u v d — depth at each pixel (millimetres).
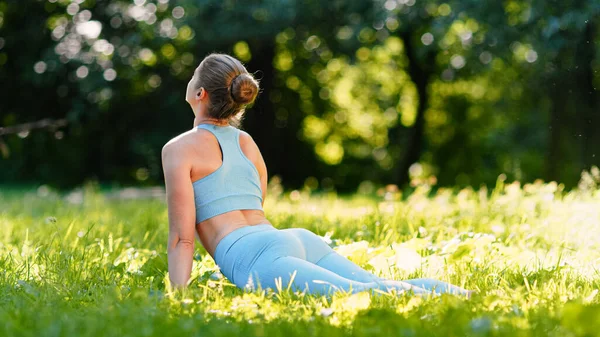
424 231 7473
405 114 33438
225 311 4156
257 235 4895
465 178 33406
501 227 8328
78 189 23906
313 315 4055
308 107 32375
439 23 18984
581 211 9023
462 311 3844
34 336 3578
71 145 27812
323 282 4566
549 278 5395
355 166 33719
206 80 5152
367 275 4867
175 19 21875
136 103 28031
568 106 25359
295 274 4645
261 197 5324
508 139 32500
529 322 3818
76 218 10070
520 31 18500
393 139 33656
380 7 21000
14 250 7043
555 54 19047
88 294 4879
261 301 4336
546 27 17188
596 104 24516
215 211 5023
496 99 31797
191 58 26578
